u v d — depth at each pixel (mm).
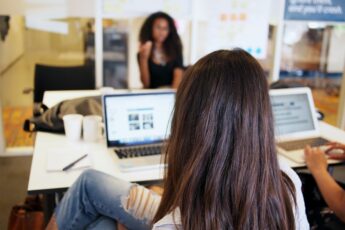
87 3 3434
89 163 1655
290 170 927
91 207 1282
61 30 3822
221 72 754
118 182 1314
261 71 781
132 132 1839
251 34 3734
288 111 2086
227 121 734
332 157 1810
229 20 3680
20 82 4051
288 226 807
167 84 3639
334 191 1572
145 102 1854
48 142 1916
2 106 3576
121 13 3518
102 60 3645
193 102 757
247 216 734
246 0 3643
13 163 3422
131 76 3859
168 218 777
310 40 4004
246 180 735
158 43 3555
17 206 1933
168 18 3506
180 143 774
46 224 1610
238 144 733
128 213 1235
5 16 3484
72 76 3223
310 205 1790
